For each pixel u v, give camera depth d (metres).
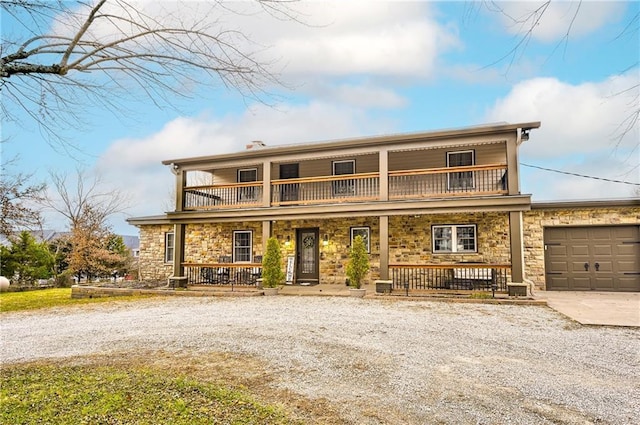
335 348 5.82
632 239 11.50
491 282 11.46
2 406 3.44
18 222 14.66
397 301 10.21
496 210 10.45
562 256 11.98
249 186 14.16
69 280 19.66
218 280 14.51
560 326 7.17
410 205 11.23
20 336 7.13
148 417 3.24
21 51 2.83
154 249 16.70
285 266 14.47
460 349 5.75
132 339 6.58
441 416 3.53
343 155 12.20
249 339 6.39
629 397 3.96
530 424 3.38
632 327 7.00
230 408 3.51
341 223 13.98
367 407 3.71
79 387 3.99
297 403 3.80
